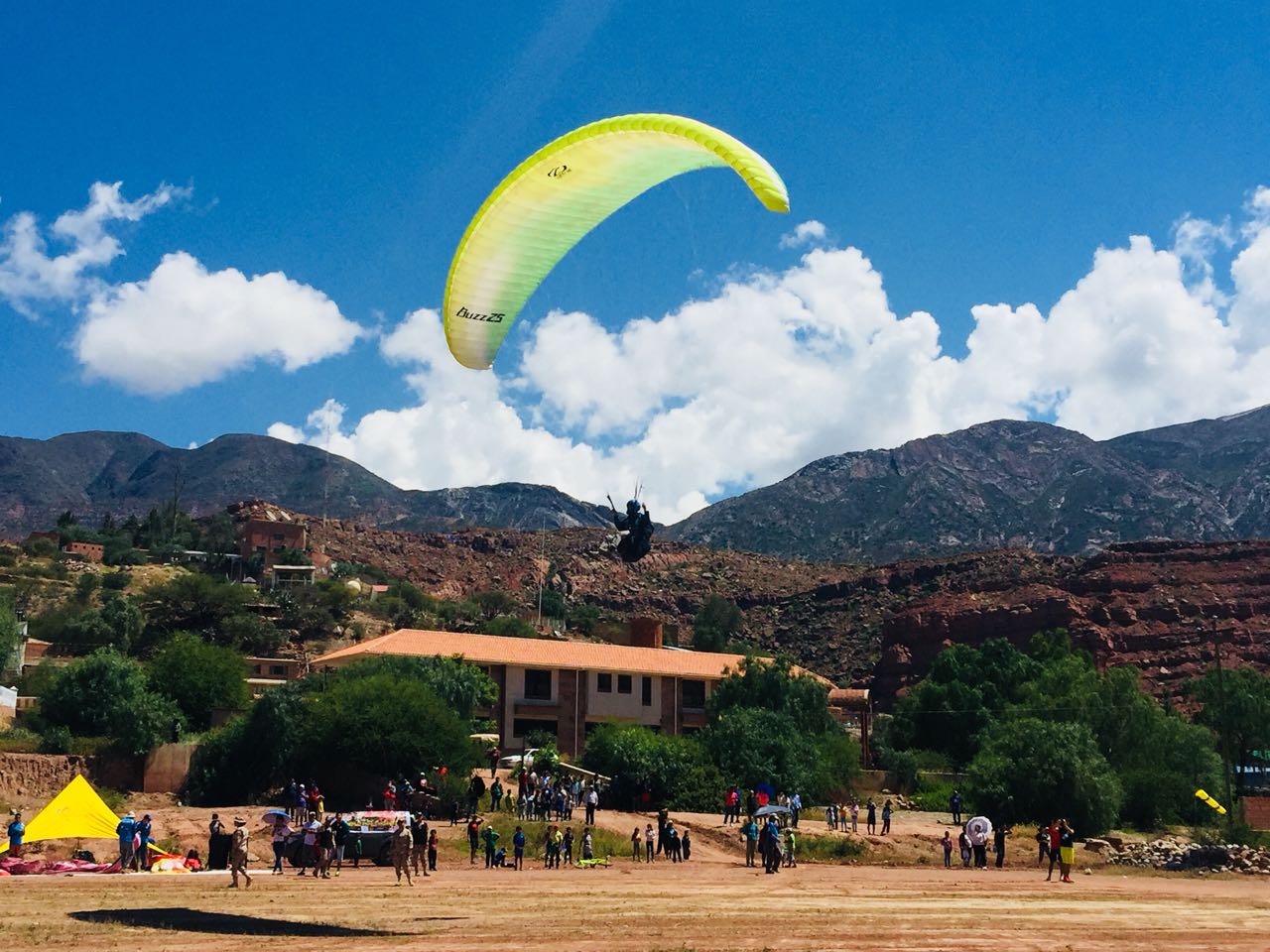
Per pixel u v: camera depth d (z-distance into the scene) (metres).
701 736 71.88
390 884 35.84
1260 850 62.03
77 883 34.56
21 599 167.50
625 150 21.22
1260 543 195.88
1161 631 184.38
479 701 78.12
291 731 62.25
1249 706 108.06
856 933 23.36
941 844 57.72
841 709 106.75
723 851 54.22
